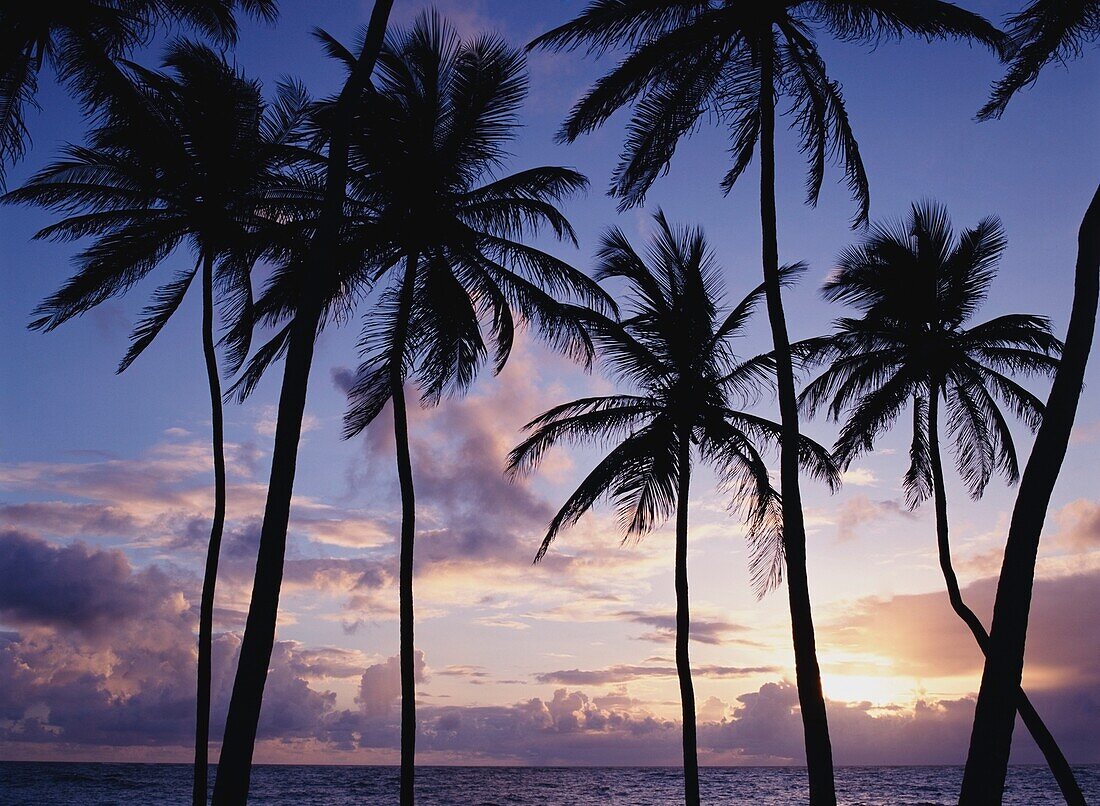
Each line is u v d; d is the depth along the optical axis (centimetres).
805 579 1506
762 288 2381
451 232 2083
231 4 1817
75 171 2228
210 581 2062
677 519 2334
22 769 12838
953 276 2481
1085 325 997
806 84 1791
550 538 2312
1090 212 1027
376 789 8888
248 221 2295
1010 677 920
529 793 9006
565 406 2402
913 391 2625
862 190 1828
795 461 1565
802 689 1450
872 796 8081
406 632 1869
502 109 2070
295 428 1019
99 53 1723
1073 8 1584
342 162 1139
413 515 1956
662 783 11162
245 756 908
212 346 2248
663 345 2419
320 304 1073
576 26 1778
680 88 1820
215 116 2217
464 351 2206
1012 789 8488
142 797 6962
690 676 2214
